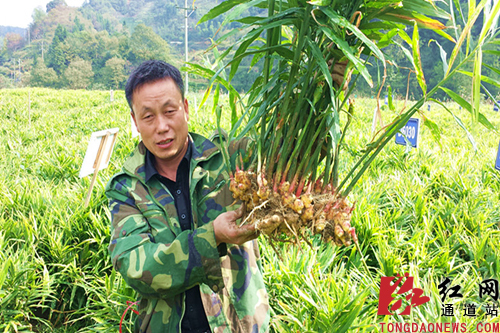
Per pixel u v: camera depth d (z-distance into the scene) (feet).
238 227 4.75
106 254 11.70
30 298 10.33
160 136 5.20
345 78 4.80
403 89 114.32
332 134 5.00
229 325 5.48
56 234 12.01
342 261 11.34
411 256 10.93
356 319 8.06
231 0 5.58
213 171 5.73
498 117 56.85
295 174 5.03
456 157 21.26
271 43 5.27
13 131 31.35
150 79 5.07
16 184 16.31
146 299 5.67
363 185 15.25
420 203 13.64
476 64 4.34
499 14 4.27
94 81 387.34
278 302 9.13
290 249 10.18
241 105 5.53
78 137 31.83
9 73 483.51
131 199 5.63
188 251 4.77
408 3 4.82
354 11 4.94
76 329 10.89
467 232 12.50
